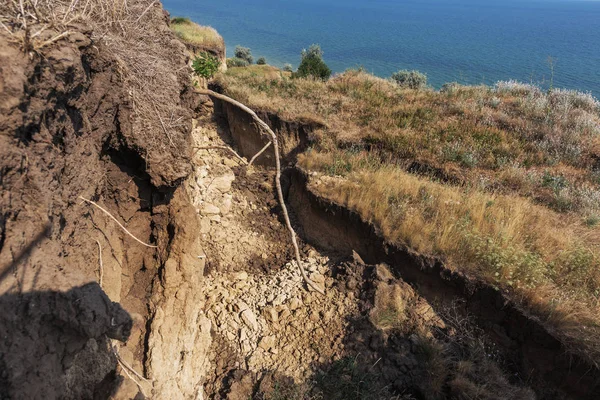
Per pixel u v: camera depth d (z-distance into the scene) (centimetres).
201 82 1541
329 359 605
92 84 310
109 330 218
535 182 905
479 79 4747
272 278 773
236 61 3188
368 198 812
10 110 200
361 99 1370
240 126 1371
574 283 606
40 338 196
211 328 662
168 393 408
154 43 423
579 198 833
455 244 671
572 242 667
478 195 807
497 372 560
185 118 405
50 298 201
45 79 228
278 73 2325
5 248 196
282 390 568
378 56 6406
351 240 812
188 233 449
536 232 701
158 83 388
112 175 388
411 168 1011
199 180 1026
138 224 438
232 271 801
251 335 649
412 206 798
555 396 535
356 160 991
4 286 186
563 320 540
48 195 232
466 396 531
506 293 592
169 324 429
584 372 509
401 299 664
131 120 358
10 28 223
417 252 685
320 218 876
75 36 266
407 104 1320
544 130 1089
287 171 1085
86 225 305
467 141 1057
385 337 616
